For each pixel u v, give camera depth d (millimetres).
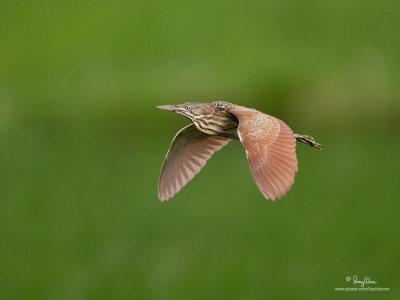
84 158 24953
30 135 26656
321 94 27016
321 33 30828
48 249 20594
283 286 18891
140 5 33031
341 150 24719
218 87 27609
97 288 19297
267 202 21453
